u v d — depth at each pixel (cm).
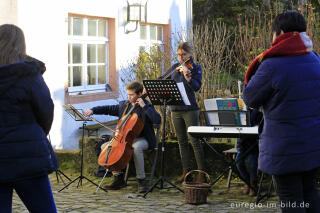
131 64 838
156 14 1036
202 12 1589
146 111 552
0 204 273
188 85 548
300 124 287
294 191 292
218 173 609
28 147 272
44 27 771
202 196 495
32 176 274
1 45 278
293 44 295
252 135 481
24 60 278
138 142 564
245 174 534
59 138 797
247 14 1521
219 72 729
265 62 297
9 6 722
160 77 588
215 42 746
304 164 285
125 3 945
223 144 607
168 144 634
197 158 565
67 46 822
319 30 764
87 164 662
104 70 927
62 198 532
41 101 278
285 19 300
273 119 294
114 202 512
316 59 304
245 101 306
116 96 914
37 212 281
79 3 838
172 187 558
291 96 288
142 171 561
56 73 793
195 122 566
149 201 514
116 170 543
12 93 270
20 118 273
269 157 293
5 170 267
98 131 845
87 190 576
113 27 922
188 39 800
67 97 813
